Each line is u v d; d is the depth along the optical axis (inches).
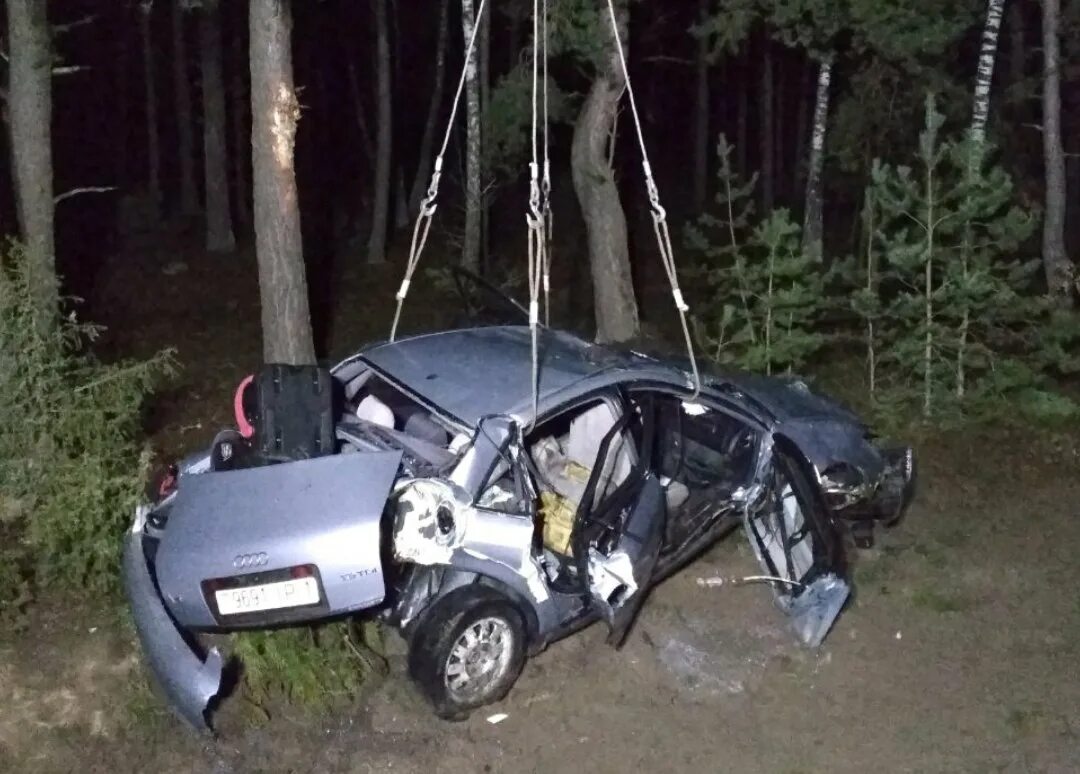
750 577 261.9
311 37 984.9
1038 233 624.1
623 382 232.1
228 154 961.5
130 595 201.5
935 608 255.9
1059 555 281.9
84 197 912.3
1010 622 251.0
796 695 223.3
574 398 222.5
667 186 1098.1
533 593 211.5
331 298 606.2
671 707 218.5
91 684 209.8
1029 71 810.2
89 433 244.4
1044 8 447.2
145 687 209.2
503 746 204.8
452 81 984.3
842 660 235.8
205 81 758.5
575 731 210.1
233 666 211.8
